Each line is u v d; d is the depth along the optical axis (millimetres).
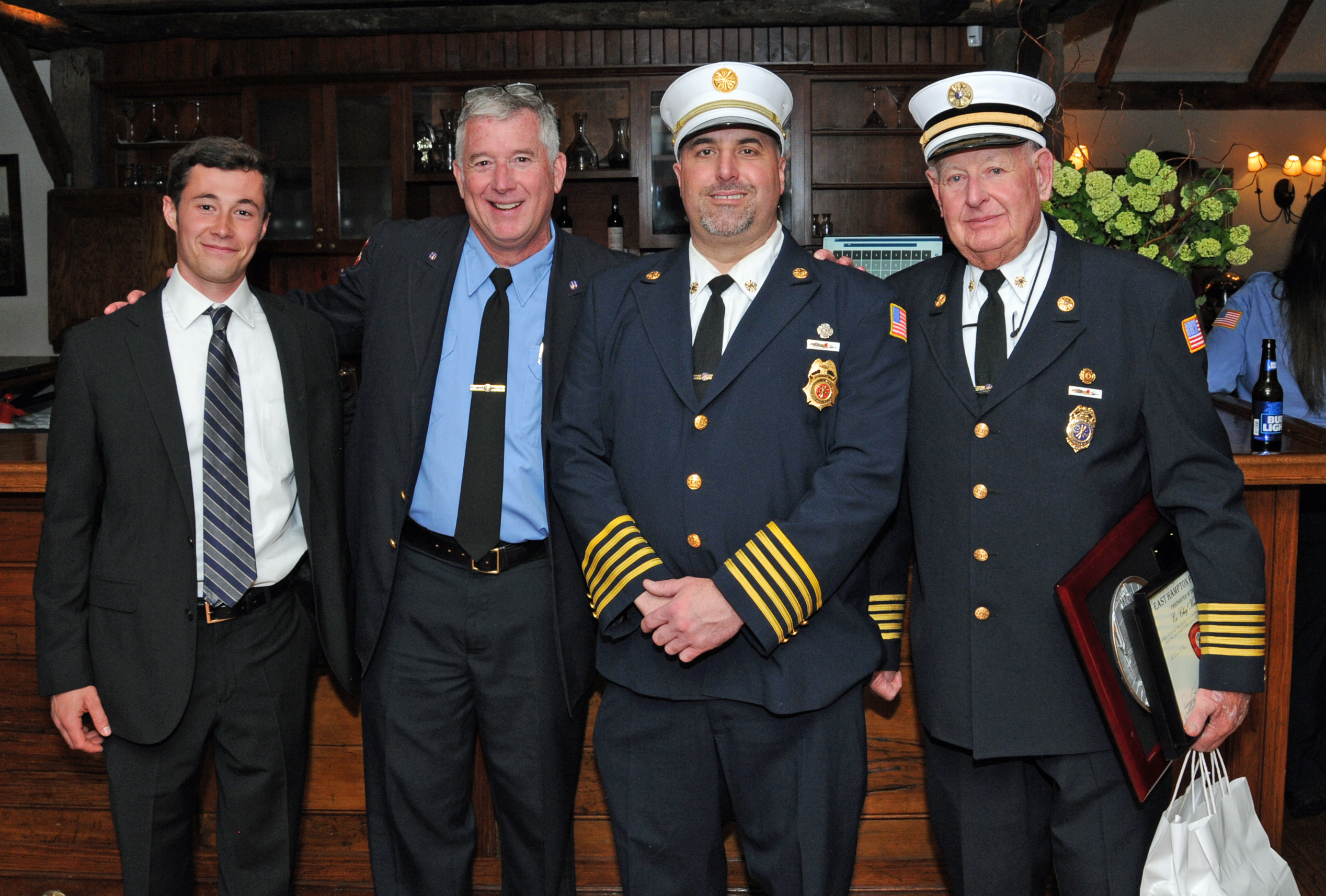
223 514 1639
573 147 4965
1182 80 7863
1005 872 1596
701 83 1552
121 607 1623
